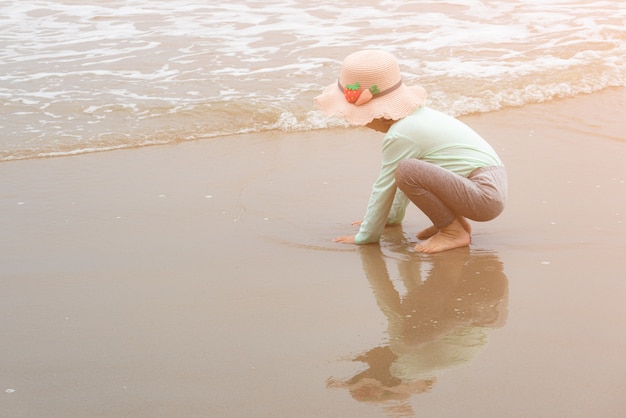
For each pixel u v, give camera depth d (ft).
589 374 9.00
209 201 15.70
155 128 20.26
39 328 10.47
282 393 8.72
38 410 8.46
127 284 11.93
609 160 17.71
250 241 13.74
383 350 9.74
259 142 19.56
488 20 31.42
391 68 12.73
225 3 33.91
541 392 8.61
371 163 18.04
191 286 11.84
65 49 27.09
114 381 9.06
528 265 12.44
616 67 25.44
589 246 13.16
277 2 34.04
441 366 9.28
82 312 10.97
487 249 13.17
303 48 27.09
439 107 21.80
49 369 9.36
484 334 10.12
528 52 26.96
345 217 14.90
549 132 19.93
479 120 21.04
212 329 10.39
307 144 19.42
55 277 12.21
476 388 8.73
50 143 19.15
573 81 24.11
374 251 13.32
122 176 17.22
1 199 15.83
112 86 23.25
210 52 26.66
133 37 28.58
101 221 14.69
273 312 10.89
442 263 12.66
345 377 9.07
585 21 31.09
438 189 12.62
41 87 23.11
